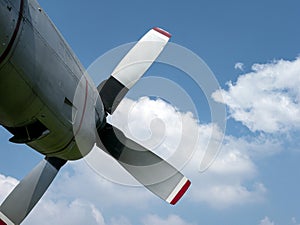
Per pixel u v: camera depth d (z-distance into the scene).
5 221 7.52
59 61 6.67
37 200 7.78
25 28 6.01
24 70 6.16
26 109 6.56
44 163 7.91
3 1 5.68
